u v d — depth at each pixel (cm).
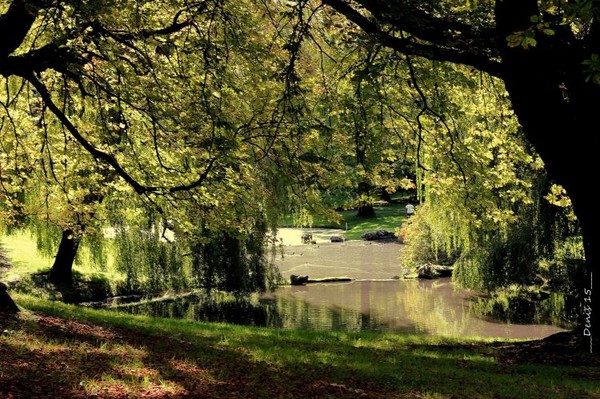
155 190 1177
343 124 1248
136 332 1132
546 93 1095
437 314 2480
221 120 1266
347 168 1361
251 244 2616
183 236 1609
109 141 1422
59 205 1545
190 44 1248
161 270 2695
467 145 1561
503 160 1680
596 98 1124
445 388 881
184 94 1287
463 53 1059
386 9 973
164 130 1316
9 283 2455
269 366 943
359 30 1140
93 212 1678
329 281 3325
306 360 1027
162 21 1348
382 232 4941
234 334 1320
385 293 2989
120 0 1073
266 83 1322
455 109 1254
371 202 1371
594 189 1173
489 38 1031
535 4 1005
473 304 2684
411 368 1034
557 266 2469
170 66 1365
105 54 1227
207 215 1463
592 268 1219
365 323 2305
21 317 1048
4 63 1031
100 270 2864
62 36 1024
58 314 1208
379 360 1103
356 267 3747
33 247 3066
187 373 823
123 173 1128
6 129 1471
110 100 1249
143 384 734
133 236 2627
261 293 2814
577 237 2309
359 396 796
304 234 5175
